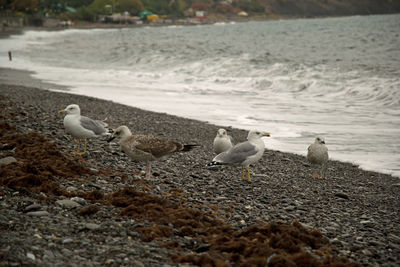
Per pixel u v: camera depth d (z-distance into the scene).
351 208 7.41
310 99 19.81
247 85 23.91
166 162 9.14
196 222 5.29
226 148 9.63
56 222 4.70
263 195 7.57
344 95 20.38
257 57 35.56
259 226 5.50
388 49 41.56
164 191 6.83
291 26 127.25
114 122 13.90
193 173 8.51
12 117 11.34
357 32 70.56
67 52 50.09
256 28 120.81
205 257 4.21
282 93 21.59
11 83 23.52
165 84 24.67
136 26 181.50
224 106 18.11
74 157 8.08
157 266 4.01
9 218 4.57
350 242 5.54
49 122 11.40
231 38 71.94
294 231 5.23
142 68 32.78
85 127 8.39
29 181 5.79
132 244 4.43
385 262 4.99
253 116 16.14
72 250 4.09
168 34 96.62
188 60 35.47
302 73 25.97
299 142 12.64
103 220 5.04
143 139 7.09
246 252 4.53
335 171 10.10
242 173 8.62
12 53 48.09
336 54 38.94
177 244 4.63
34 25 148.62
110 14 192.12
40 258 3.78
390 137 12.88
